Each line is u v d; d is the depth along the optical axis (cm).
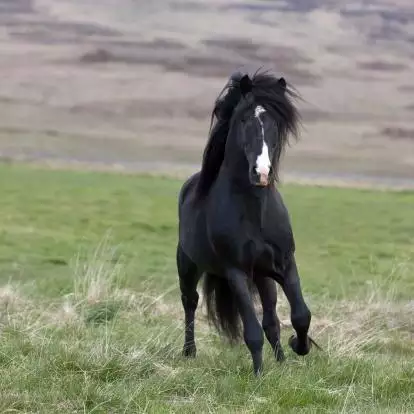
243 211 872
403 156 3750
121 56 4959
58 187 2700
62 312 1152
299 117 877
